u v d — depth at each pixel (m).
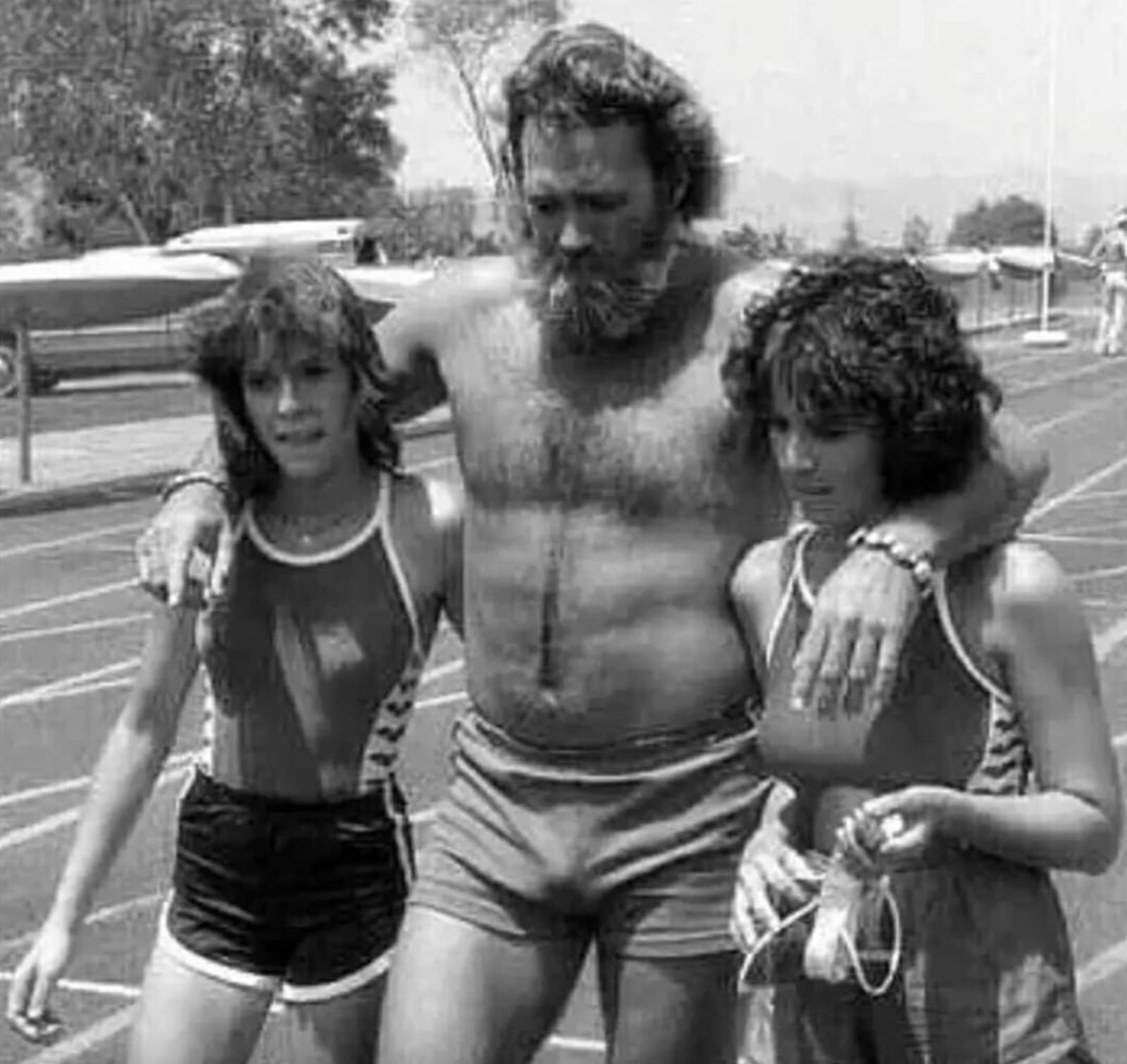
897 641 4.76
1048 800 4.80
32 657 19.19
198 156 73.75
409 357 5.91
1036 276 69.19
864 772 4.90
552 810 5.68
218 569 5.84
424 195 70.44
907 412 4.79
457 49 64.31
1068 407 40.69
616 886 5.66
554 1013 5.80
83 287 29.88
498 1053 5.70
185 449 37.25
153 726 6.17
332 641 5.89
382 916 5.98
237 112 74.19
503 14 63.22
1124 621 19.56
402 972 5.74
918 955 4.80
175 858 6.57
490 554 5.72
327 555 5.88
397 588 5.90
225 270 28.12
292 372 5.77
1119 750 14.45
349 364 5.79
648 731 5.63
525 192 5.57
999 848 4.77
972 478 4.87
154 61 73.06
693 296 5.66
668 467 5.58
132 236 76.31
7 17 73.25
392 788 6.07
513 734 5.72
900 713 4.87
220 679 5.97
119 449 37.34
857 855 4.74
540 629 5.65
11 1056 9.52
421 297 5.93
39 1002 6.09
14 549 26.30
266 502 5.95
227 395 5.87
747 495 5.62
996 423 4.97
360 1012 5.98
